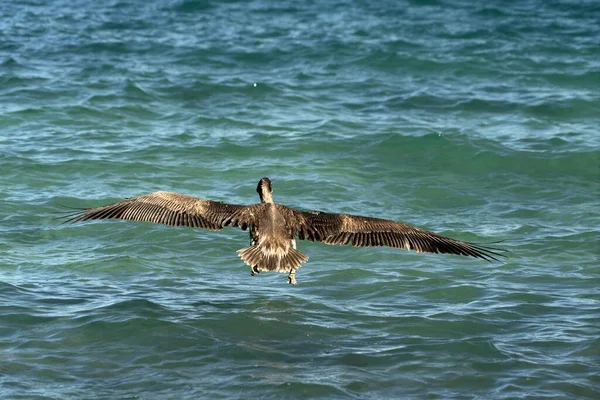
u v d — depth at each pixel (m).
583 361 11.71
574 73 28.66
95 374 11.29
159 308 13.23
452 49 31.16
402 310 13.45
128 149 21.30
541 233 17.06
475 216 18.20
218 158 21.06
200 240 16.39
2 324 12.54
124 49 30.22
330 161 21.11
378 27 33.97
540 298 13.91
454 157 21.48
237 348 12.03
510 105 25.72
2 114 23.31
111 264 15.16
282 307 13.48
